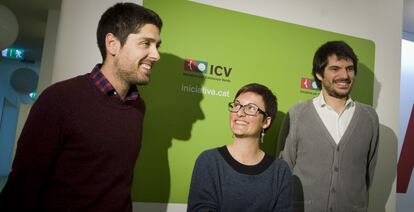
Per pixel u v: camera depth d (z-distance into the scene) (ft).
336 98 5.57
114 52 3.48
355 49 6.24
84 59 4.57
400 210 9.46
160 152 4.83
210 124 5.08
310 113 5.49
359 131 5.56
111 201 3.36
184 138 4.95
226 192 3.80
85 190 3.21
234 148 4.18
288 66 5.62
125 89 3.67
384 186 6.32
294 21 5.77
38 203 3.16
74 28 4.55
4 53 18.72
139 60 3.46
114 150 3.35
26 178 2.90
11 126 19.58
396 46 6.61
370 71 6.32
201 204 3.72
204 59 5.10
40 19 12.92
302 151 5.38
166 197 4.83
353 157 5.45
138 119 3.74
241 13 5.40
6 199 2.88
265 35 5.52
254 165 4.03
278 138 5.43
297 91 5.63
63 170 3.16
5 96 19.61
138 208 4.70
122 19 3.43
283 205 3.95
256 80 5.39
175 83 4.93
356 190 5.42
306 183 5.29
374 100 6.33
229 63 5.25
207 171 3.87
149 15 3.55
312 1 5.95
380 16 6.54
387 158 6.38
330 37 6.04
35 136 2.94
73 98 3.20
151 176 4.77
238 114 4.14
